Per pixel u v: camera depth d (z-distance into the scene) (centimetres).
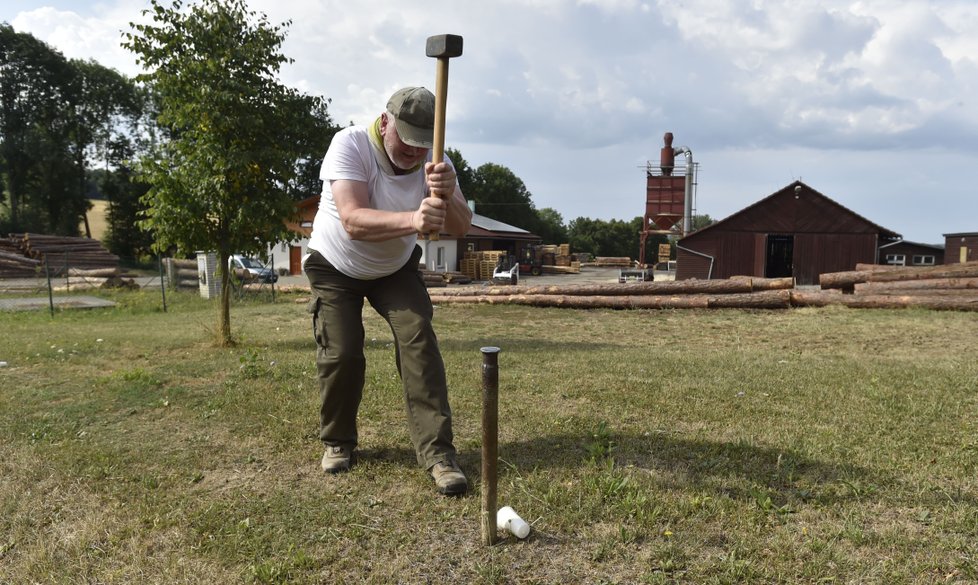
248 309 1570
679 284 1488
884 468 310
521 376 540
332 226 295
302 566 238
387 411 427
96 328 1185
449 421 310
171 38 827
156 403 461
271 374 562
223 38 842
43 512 288
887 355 757
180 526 271
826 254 3136
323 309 311
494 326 1199
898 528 250
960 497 275
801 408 429
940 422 391
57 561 246
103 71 5231
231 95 816
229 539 257
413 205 296
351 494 298
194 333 1048
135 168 862
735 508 271
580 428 385
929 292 1312
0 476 329
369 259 293
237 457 349
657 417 409
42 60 4806
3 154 4681
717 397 461
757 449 339
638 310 1421
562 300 1515
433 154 243
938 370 569
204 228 863
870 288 1389
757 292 1420
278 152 855
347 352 310
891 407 429
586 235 8812
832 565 227
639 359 650
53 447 370
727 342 939
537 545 247
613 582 222
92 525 272
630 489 286
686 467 317
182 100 842
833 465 315
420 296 313
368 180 284
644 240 4603
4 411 458
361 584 226
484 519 247
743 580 220
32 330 1147
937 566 224
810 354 742
